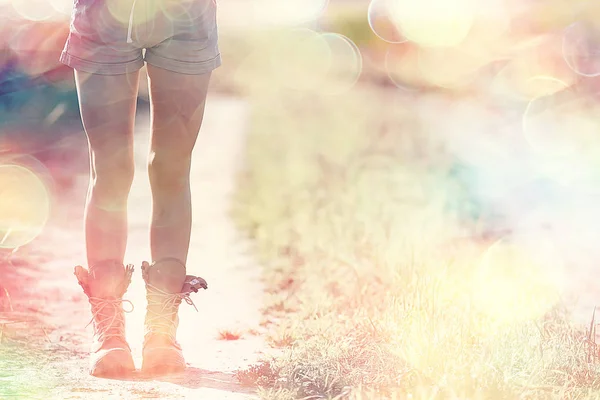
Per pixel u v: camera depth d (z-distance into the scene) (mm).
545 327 4234
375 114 20344
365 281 5336
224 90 29234
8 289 5188
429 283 4746
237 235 7258
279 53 41906
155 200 3961
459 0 32594
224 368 3943
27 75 10992
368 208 8016
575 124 16484
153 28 3756
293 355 3949
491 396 3361
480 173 10898
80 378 3689
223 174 10883
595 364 3814
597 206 8672
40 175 9469
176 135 3877
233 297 5359
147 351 3842
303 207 8242
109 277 3867
